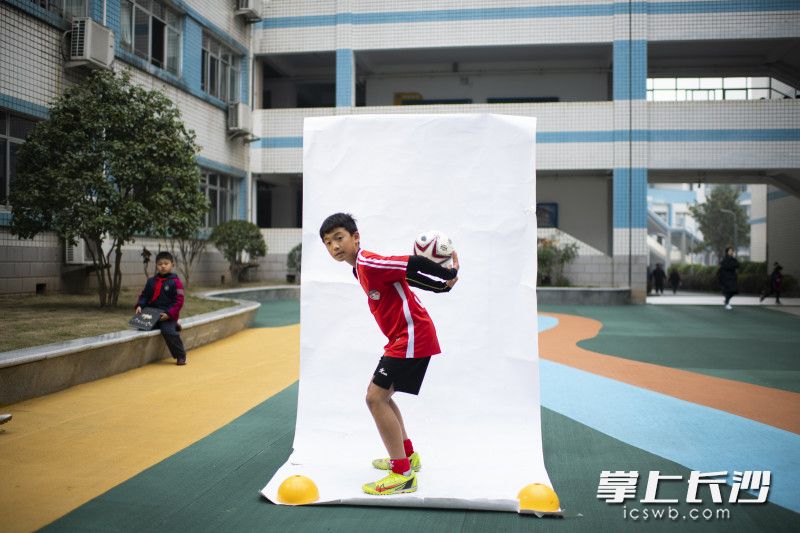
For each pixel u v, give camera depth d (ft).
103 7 42.98
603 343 33.55
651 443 15.08
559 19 65.10
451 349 14.07
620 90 64.54
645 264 64.23
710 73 74.79
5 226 35.32
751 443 15.06
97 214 29.86
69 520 10.21
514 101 75.72
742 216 151.74
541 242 65.62
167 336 24.79
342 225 12.13
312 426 14.15
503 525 10.37
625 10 64.28
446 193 14.34
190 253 55.83
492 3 65.87
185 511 10.71
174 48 54.49
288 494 11.18
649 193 196.65
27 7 36.52
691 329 40.57
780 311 55.36
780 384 22.44
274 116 68.74
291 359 26.63
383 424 11.60
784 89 76.18
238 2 64.90
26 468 12.73
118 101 31.86
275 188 80.48
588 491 11.95
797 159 62.85
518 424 13.80
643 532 10.09
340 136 14.70
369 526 10.27
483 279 14.12
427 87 76.95
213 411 17.66
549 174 73.56
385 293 11.93
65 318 27.30
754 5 62.64
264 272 68.64
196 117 57.47
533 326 13.94
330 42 67.92
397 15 67.05
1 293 35.19
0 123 35.63
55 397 18.74
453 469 12.66
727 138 63.77
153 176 31.89
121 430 15.56
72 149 30.53
